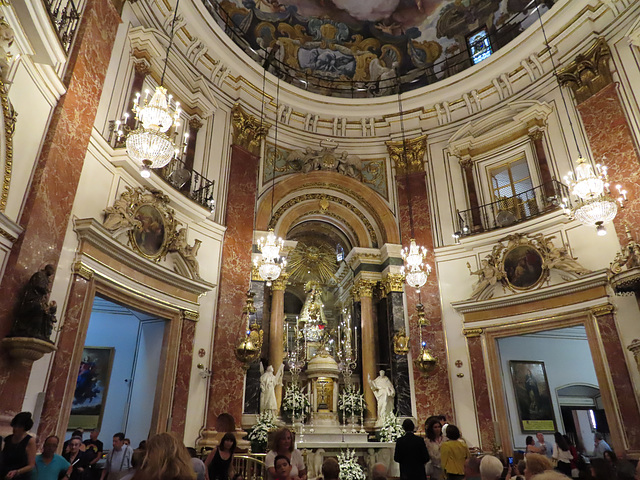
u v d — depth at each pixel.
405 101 14.30
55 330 6.92
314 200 13.83
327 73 15.25
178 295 9.72
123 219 8.52
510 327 10.98
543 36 11.95
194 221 10.63
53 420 6.66
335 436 10.64
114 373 11.32
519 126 12.40
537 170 11.82
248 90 13.27
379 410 11.43
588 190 8.06
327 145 14.49
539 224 11.14
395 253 13.06
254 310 10.02
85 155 7.97
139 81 9.81
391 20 15.05
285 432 3.99
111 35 8.71
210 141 11.90
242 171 12.27
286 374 12.55
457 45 14.58
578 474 8.20
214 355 10.09
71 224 7.44
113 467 6.91
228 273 10.95
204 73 12.28
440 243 12.88
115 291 8.27
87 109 7.77
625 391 8.91
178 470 2.09
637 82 10.16
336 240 15.27
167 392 9.09
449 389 11.38
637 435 8.58
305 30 14.85
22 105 6.35
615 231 9.75
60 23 7.13
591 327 9.72
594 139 10.66
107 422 10.88
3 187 5.85
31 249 6.28
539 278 10.74
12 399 5.78
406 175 13.98
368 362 12.30
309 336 12.94
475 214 12.59
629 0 10.65
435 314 12.15
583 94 11.20
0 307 5.70
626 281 8.56
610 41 10.95
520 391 13.13
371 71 15.34
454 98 13.89
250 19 13.75
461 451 5.02
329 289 15.57
